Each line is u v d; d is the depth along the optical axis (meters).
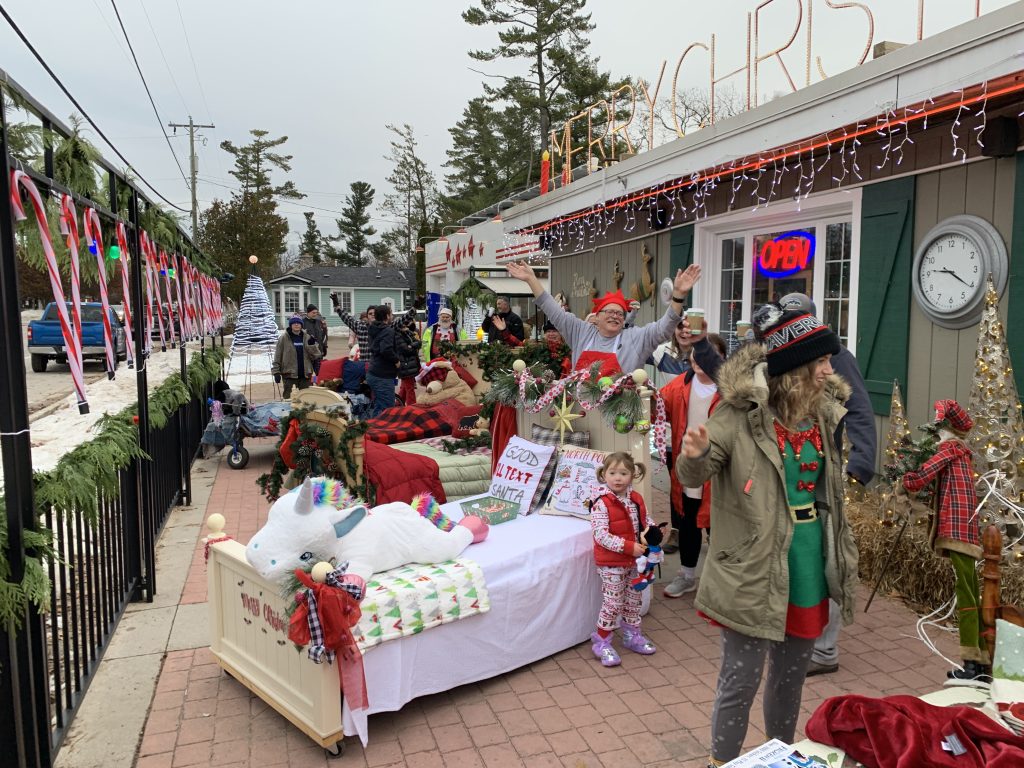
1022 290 4.61
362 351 12.12
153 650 4.12
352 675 3.10
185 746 3.21
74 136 3.71
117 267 4.64
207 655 4.07
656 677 3.79
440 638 3.48
